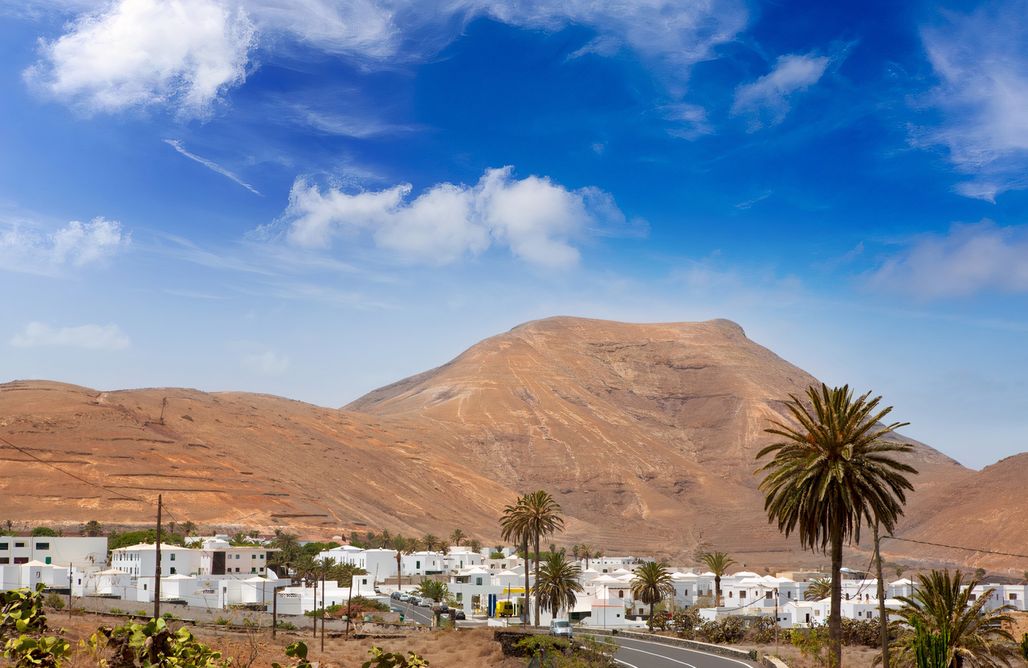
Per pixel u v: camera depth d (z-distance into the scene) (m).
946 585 67.06
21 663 26.14
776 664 63.88
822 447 48.75
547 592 121.06
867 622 98.19
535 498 118.88
